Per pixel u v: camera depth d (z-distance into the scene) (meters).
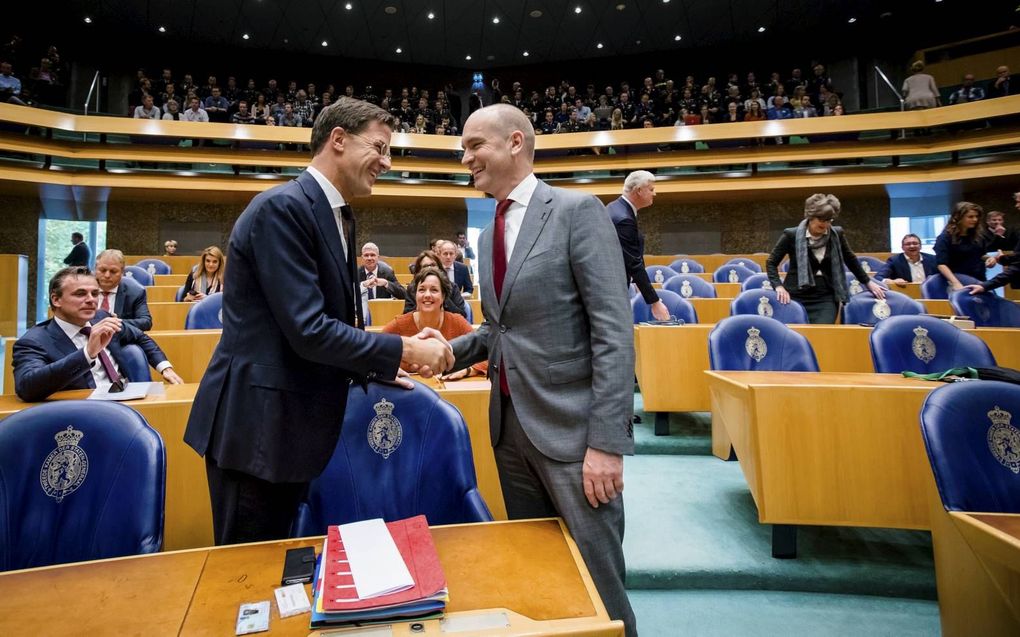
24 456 1.05
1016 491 1.14
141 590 0.78
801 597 1.68
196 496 1.76
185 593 0.78
